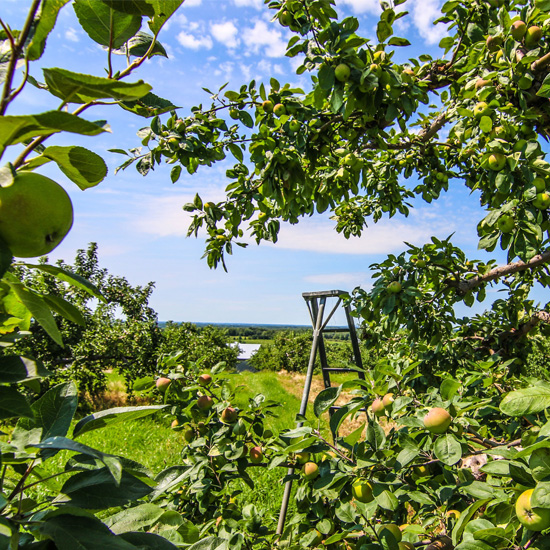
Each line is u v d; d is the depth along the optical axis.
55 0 0.57
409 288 3.41
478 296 4.03
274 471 6.71
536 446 1.01
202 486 2.53
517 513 1.15
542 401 1.08
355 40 2.37
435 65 3.47
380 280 3.62
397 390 2.08
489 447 1.90
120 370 14.50
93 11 0.68
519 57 2.51
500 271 3.60
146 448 8.48
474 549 1.19
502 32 2.67
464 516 1.31
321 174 3.61
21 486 0.70
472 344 4.41
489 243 2.63
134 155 3.28
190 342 18.66
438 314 3.99
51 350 12.95
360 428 1.76
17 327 0.76
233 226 3.77
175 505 2.79
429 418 1.68
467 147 2.83
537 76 2.45
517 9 2.92
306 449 1.87
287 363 26.47
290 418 10.66
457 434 1.68
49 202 0.59
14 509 0.76
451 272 3.79
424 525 1.85
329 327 6.27
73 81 0.52
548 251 3.27
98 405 14.05
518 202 2.40
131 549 0.58
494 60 2.80
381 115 2.84
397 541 1.62
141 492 0.74
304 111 3.05
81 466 0.74
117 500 0.71
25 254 0.62
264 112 3.30
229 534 2.22
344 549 2.19
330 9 2.52
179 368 3.00
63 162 0.66
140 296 16.80
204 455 2.62
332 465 1.92
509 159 2.38
